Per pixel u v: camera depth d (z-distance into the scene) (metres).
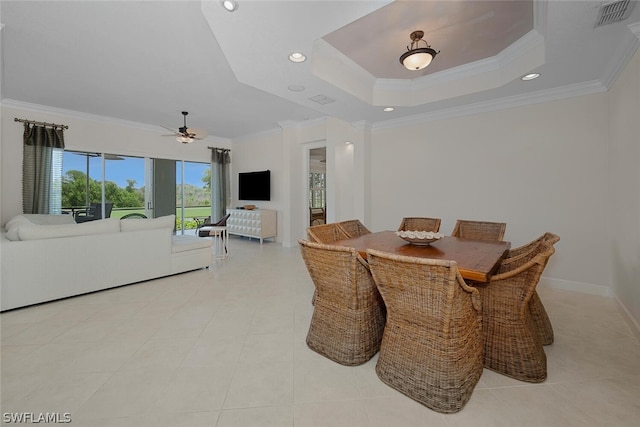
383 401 1.56
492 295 1.84
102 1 2.18
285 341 2.19
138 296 3.14
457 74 3.44
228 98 4.43
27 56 3.06
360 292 1.88
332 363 1.91
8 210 4.64
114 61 3.18
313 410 1.49
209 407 1.52
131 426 1.39
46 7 2.25
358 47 2.88
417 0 2.16
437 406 1.48
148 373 1.79
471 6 2.22
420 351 1.57
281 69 2.68
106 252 3.28
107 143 5.68
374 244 2.45
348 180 5.96
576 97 3.16
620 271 2.67
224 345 2.13
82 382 1.71
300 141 6.24
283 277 3.88
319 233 2.91
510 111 3.59
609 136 2.96
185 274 4.00
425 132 4.31
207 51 2.94
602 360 1.92
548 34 2.13
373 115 4.27
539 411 1.48
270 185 6.79
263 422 1.42
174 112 5.21
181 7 2.25
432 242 2.44
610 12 1.87
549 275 3.41
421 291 1.48
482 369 1.77
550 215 3.36
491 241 2.59
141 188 6.23
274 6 1.79
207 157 7.30
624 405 1.52
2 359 1.93
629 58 2.31
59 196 5.07
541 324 2.10
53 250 2.91
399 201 4.60
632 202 2.36
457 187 4.04
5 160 4.60
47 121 4.96
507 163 3.63
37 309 2.76
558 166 3.30
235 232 6.98
